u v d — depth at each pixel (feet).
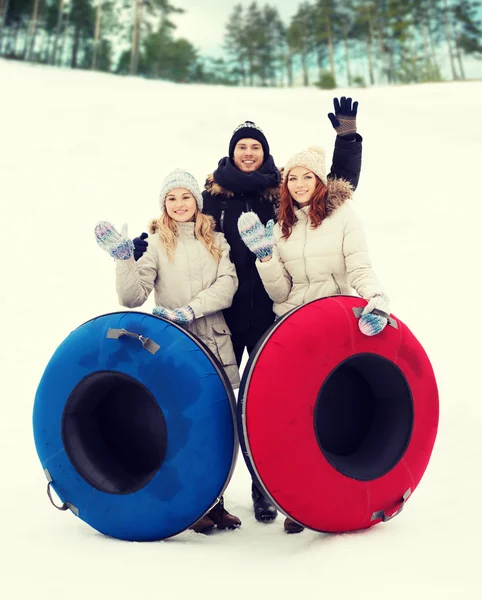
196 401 9.24
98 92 68.95
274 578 7.98
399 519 10.30
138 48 138.62
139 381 9.45
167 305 11.14
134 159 45.19
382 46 149.38
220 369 9.61
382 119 58.13
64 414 10.00
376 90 77.61
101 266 28.84
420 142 49.62
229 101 66.64
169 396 9.29
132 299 10.50
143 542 9.60
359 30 149.07
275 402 8.94
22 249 30.32
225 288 10.93
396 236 31.96
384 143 49.49
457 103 64.23
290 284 11.00
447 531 9.21
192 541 9.84
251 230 10.37
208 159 45.24
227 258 11.35
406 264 28.48
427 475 12.68
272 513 11.11
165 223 11.26
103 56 138.10
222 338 11.14
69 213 34.99
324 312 9.48
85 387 9.95
